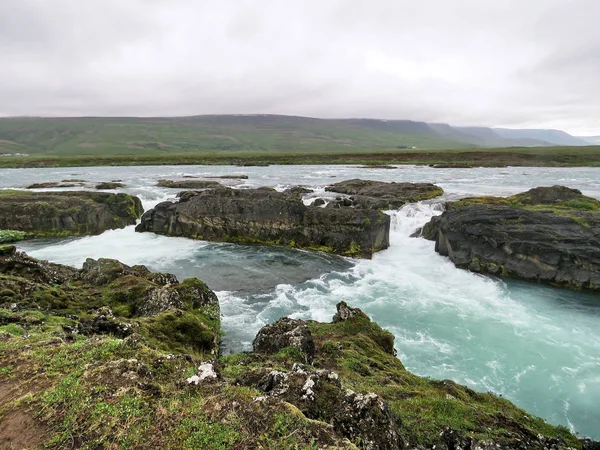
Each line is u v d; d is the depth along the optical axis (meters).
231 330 17.89
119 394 6.72
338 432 6.68
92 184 60.66
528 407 13.38
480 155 119.19
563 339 17.92
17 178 75.00
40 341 9.26
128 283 18.03
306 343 13.10
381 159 128.62
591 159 102.62
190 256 30.23
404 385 11.72
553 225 26.64
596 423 12.70
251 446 5.69
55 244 33.34
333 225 31.94
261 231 33.94
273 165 120.56
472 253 27.72
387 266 28.55
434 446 8.07
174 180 68.62
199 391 7.02
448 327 19.00
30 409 6.49
